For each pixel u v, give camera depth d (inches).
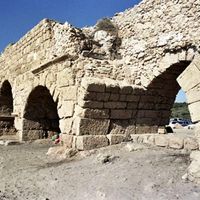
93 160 361.4
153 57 426.0
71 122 426.6
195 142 366.9
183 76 332.8
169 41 401.4
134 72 451.2
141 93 436.1
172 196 224.1
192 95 323.0
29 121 669.3
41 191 275.9
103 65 443.5
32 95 632.4
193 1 375.9
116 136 422.3
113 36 492.7
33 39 628.7
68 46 467.5
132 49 461.4
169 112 482.9
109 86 409.4
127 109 437.1
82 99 405.1
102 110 416.8
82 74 426.0
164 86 443.2
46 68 527.2
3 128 702.5
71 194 258.4
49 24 563.5
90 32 542.0
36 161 424.2
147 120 457.4
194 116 320.5
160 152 371.6
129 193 239.9
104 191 251.0
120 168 311.1
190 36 375.6
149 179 265.4
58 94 471.8
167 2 410.9
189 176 256.5
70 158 400.2
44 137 684.1
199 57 320.2
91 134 410.0
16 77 730.2
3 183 310.0
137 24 459.2
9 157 466.0
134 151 385.1
